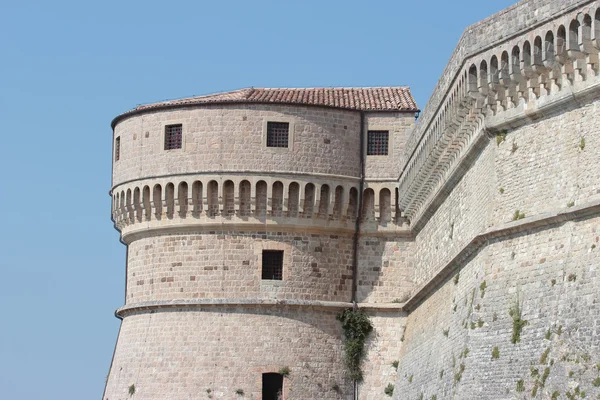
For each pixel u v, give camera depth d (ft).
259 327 285.64
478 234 206.49
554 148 188.24
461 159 225.97
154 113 297.94
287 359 284.41
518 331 188.96
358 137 294.46
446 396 220.23
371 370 286.46
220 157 289.74
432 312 253.65
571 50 177.58
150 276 296.51
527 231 193.67
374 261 292.61
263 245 288.71
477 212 216.74
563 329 176.65
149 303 293.84
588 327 170.81
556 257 183.73
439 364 233.55
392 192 291.38
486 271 203.31
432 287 253.85
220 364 284.41
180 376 286.05
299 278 288.30
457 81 216.95
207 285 289.12
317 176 289.33
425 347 254.68
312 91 311.27
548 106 188.55
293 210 289.74
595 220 175.52
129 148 301.63
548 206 187.62
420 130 261.03
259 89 313.73
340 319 289.74
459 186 234.58
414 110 293.64
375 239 293.43
